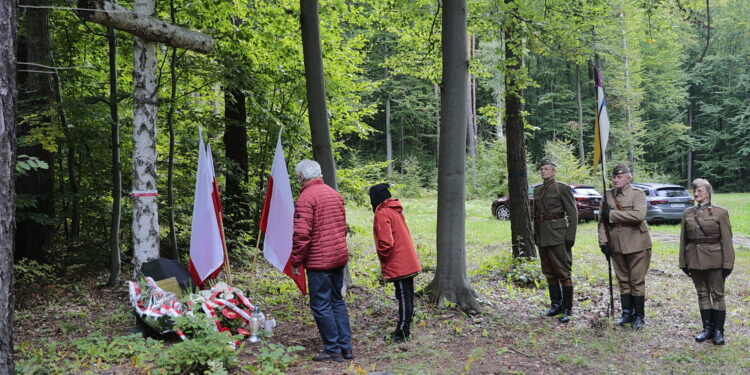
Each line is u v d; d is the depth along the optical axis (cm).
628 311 562
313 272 441
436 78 1080
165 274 502
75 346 455
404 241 488
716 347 488
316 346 481
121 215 925
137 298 477
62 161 943
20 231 813
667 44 3075
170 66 862
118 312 587
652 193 1606
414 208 2344
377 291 724
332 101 1084
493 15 754
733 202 2338
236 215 1040
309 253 440
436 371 412
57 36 866
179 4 875
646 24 908
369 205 1138
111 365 400
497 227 1608
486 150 2830
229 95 988
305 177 453
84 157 934
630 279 562
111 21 495
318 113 712
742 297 709
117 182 766
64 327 514
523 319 585
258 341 483
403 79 3856
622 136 3075
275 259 518
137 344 434
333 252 439
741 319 598
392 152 4344
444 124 632
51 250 869
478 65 934
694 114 4359
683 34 3045
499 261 889
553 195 591
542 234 594
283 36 949
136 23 510
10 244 321
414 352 459
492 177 2573
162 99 851
